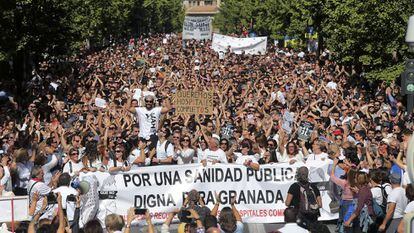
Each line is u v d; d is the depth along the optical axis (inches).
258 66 1806.1
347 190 516.4
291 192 486.3
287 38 2844.5
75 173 535.5
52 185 546.0
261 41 2427.4
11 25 1289.4
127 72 1678.2
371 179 504.7
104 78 1496.1
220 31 6619.1
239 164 577.3
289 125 769.6
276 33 2790.4
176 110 809.5
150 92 1045.2
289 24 2507.4
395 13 1205.7
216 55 2283.5
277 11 2583.7
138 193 563.2
